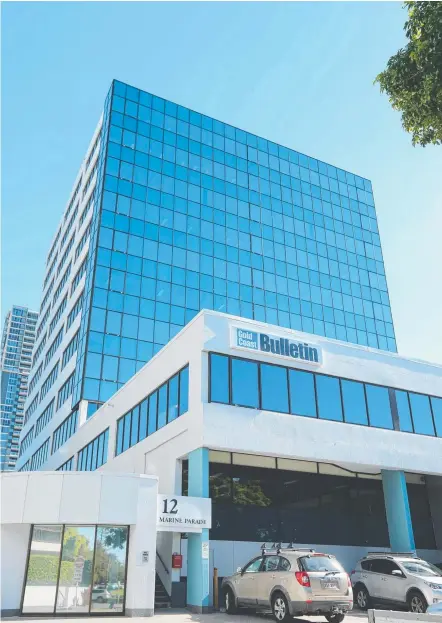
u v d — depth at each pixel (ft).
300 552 43.86
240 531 65.62
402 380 77.36
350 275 194.08
